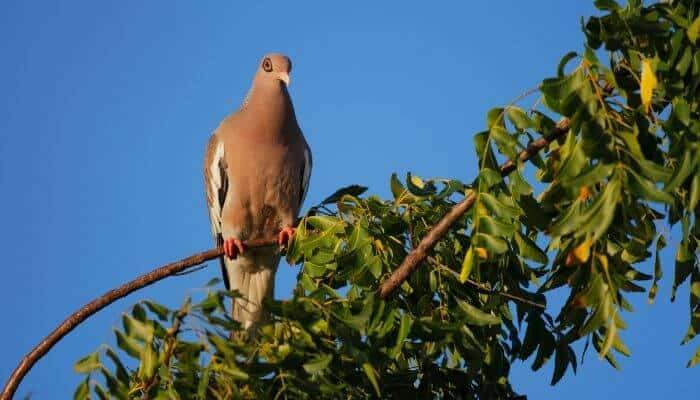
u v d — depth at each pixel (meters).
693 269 9.28
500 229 8.80
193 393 8.52
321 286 9.16
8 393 10.06
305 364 8.58
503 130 8.82
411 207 10.64
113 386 8.45
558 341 10.30
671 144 8.38
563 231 8.21
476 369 9.85
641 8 8.99
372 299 8.96
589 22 8.89
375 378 8.70
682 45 8.68
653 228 9.28
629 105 8.62
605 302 8.34
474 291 10.62
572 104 8.17
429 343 10.33
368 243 10.27
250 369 8.57
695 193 8.16
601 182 8.32
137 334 8.35
